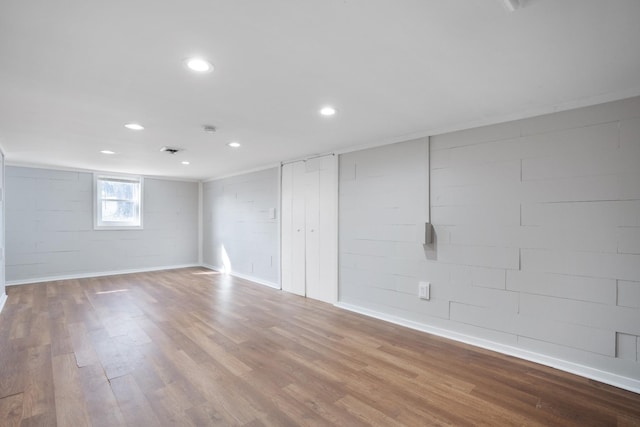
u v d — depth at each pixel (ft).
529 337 8.69
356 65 6.27
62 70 6.37
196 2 4.36
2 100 7.92
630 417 6.23
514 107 8.59
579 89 7.41
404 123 10.03
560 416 6.26
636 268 7.26
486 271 9.50
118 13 4.58
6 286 16.97
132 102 8.13
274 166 17.48
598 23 4.86
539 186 8.59
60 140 12.02
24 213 17.70
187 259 23.93
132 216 21.66
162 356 8.75
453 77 6.81
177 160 16.46
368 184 12.66
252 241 19.17
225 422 6.01
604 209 7.66
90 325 11.10
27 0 4.24
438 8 4.53
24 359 8.48
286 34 5.20
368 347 9.50
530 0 4.35
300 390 7.14
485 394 7.02
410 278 11.28
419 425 5.97
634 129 7.31
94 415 6.16
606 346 7.58
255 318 12.09
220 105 8.40
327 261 14.33
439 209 10.56
